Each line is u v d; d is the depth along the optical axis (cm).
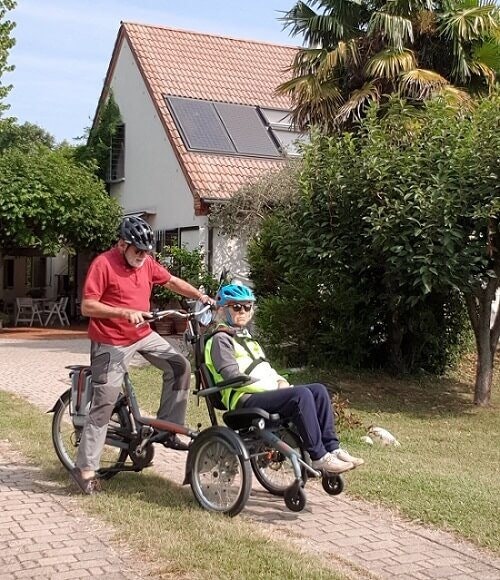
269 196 1648
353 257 1103
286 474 572
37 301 2380
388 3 1280
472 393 1206
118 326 548
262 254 1394
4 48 2031
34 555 438
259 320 1291
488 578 431
